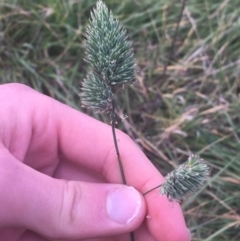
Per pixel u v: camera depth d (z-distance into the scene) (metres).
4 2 0.23
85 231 0.13
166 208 0.14
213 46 0.22
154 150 0.21
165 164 0.21
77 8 0.24
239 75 0.22
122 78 0.11
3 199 0.12
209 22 0.23
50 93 0.22
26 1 0.23
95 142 0.15
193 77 0.22
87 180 0.16
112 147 0.15
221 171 0.19
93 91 0.11
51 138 0.15
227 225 0.18
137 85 0.22
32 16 0.23
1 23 0.23
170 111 0.22
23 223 0.12
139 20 0.23
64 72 0.23
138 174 0.14
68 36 0.23
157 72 0.23
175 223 0.14
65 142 0.15
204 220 0.20
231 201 0.19
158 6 0.23
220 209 0.20
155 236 0.14
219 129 0.21
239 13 0.23
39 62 0.23
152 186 0.14
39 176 0.12
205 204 0.20
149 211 0.14
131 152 0.15
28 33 0.23
